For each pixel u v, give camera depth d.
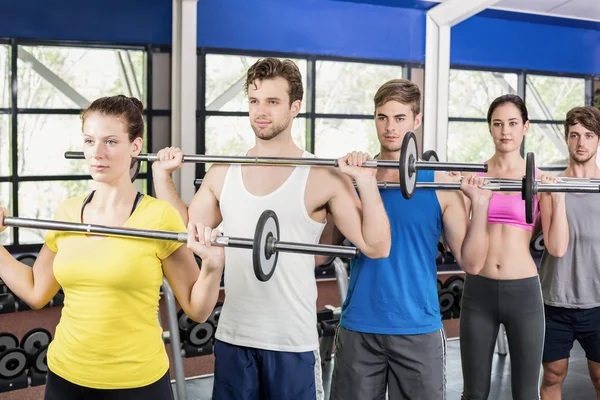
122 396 1.44
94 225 1.39
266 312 1.65
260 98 1.68
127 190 1.49
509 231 2.21
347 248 1.36
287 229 1.67
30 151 6.00
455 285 3.72
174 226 1.50
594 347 2.35
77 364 1.43
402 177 1.60
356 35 6.86
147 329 1.46
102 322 1.41
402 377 1.87
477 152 7.89
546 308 2.38
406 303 1.86
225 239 1.38
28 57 5.93
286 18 6.54
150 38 6.00
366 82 7.21
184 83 5.94
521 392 2.22
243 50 6.38
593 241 2.28
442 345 1.90
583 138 2.35
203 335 3.02
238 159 1.71
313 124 6.81
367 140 7.19
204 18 6.18
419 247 1.88
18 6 5.54
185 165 6.04
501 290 2.19
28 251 5.79
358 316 1.89
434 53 6.97
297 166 1.71
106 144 1.41
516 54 7.67
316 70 6.91
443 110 7.02
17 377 2.75
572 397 2.96
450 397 2.98
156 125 6.11
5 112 5.63
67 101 6.13
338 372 1.94
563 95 8.22
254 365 1.68
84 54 6.11
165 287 2.60
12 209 5.76
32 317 4.58
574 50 8.01
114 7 5.85
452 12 6.71
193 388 3.07
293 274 1.66
